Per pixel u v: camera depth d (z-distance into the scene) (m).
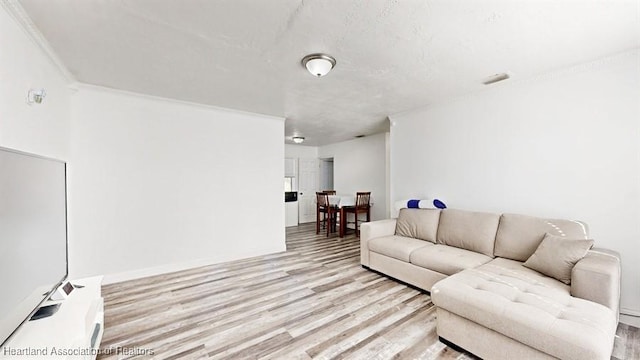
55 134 2.40
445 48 2.11
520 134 2.78
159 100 3.34
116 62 2.34
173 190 3.43
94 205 2.94
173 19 1.71
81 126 2.87
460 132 3.32
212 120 3.74
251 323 2.11
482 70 2.52
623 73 2.18
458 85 2.90
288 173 7.44
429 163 3.68
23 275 1.26
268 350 1.78
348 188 6.80
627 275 2.15
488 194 3.05
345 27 1.82
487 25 1.79
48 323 1.37
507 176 2.89
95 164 2.95
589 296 1.65
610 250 2.13
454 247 2.93
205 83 2.86
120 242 3.08
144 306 2.40
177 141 3.47
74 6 1.56
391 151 4.24
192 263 3.54
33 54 1.92
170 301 2.51
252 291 2.74
